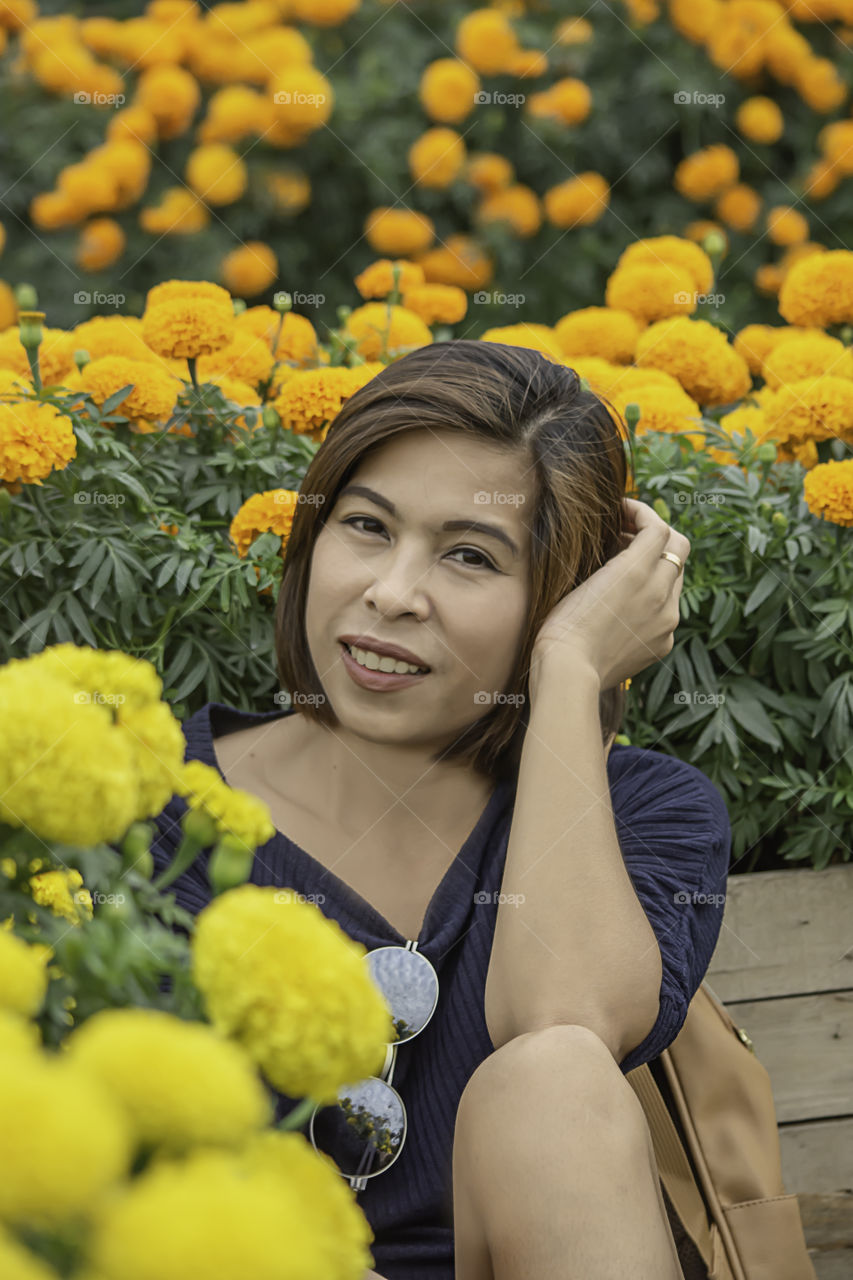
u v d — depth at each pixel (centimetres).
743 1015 149
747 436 166
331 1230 46
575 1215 86
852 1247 152
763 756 156
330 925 55
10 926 56
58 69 296
